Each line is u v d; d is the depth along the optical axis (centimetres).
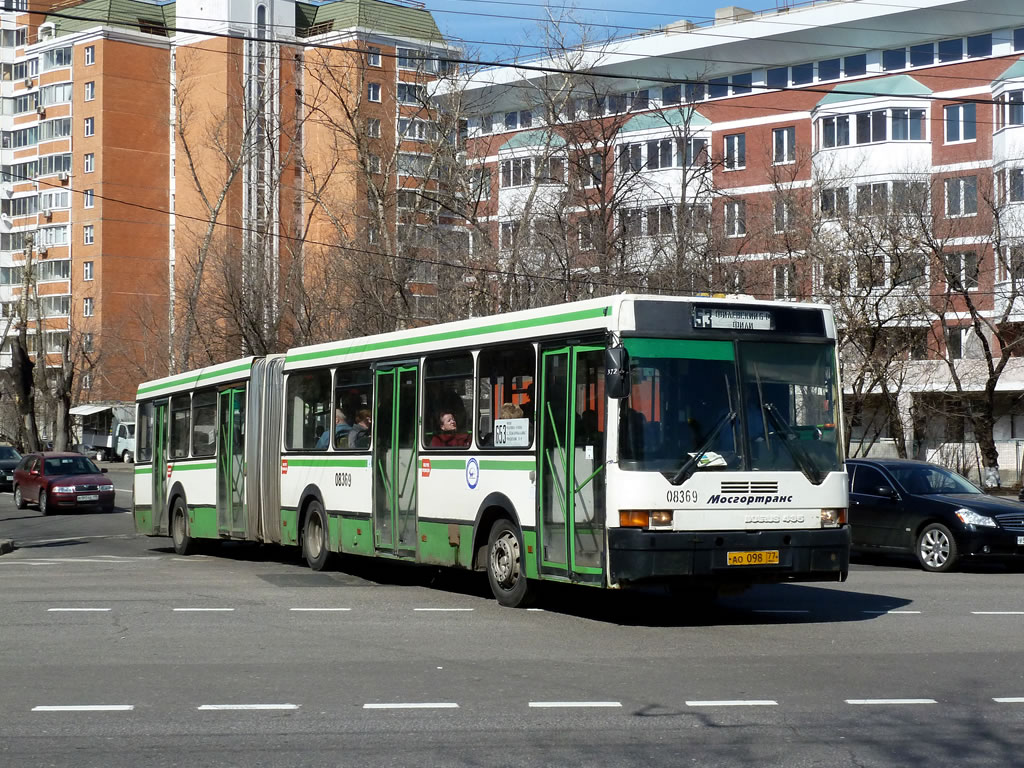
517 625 1252
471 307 3841
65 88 8881
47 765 691
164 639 1152
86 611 1359
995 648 1102
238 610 1370
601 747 729
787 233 3791
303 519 1884
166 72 8831
